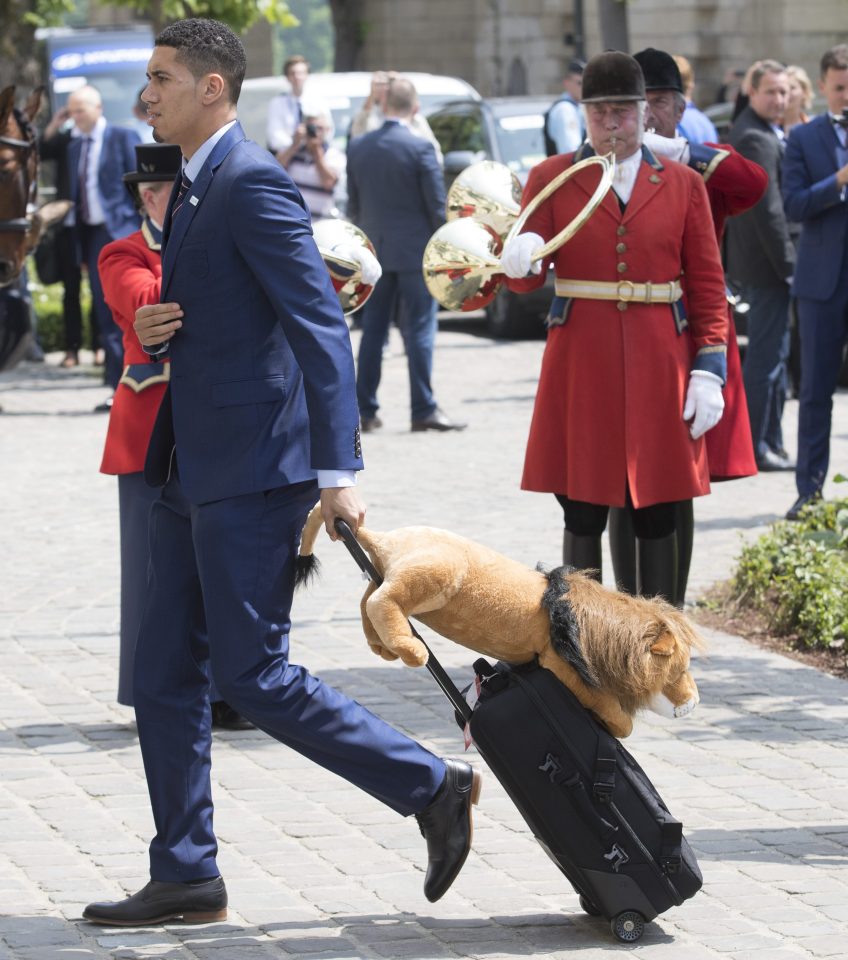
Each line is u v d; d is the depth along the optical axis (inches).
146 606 226.2
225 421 213.9
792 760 287.7
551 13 1920.5
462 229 305.0
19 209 512.1
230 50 214.5
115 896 233.5
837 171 447.5
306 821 262.2
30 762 289.4
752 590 385.1
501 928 222.4
